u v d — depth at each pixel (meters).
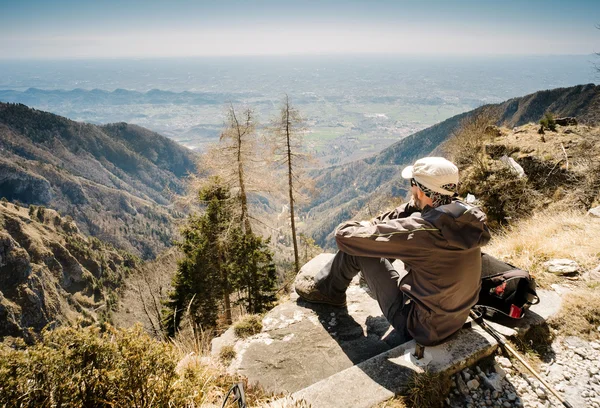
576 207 8.07
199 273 18.92
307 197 20.34
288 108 18.66
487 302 2.72
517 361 2.38
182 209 19.25
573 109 159.75
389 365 2.27
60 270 133.75
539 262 3.62
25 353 1.55
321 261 3.66
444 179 2.08
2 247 115.94
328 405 2.03
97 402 1.67
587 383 2.21
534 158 11.26
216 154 17.56
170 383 1.90
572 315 2.75
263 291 20.80
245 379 2.52
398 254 2.19
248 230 19.11
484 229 2.05
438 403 2.06
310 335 2.99
